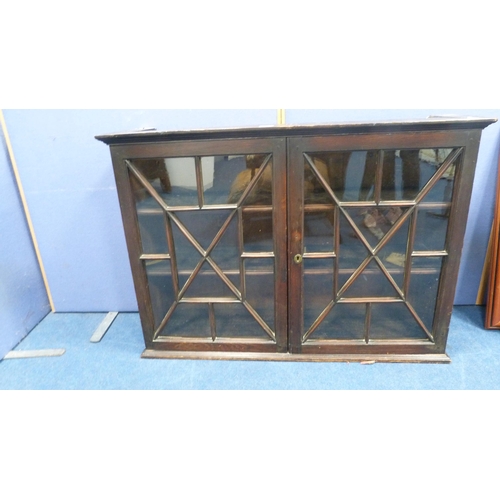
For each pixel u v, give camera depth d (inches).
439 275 46.6
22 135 55.2
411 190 42.6
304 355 51.6
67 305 66.6
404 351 50.4
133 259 48.2
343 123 39.7
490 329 56.2
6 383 49.7
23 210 59.7
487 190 55.9
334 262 45.9
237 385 47.9
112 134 40.6
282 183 41.9
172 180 44.2
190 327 53.9
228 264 48.4
